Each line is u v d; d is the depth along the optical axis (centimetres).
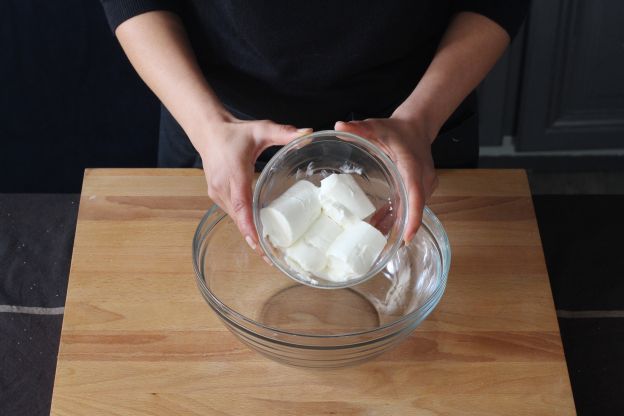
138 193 101
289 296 89
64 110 161
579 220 106
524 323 88
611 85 172
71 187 170
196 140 92
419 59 107
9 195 106
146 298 90
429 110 94
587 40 163
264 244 81
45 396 89
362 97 106
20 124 161
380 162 85
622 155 186
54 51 154
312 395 82
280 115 108
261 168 110
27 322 94
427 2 98
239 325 78
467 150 115
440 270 86
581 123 180
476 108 115
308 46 99
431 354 86
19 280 98
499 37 100
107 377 84
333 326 87
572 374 91
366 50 100
